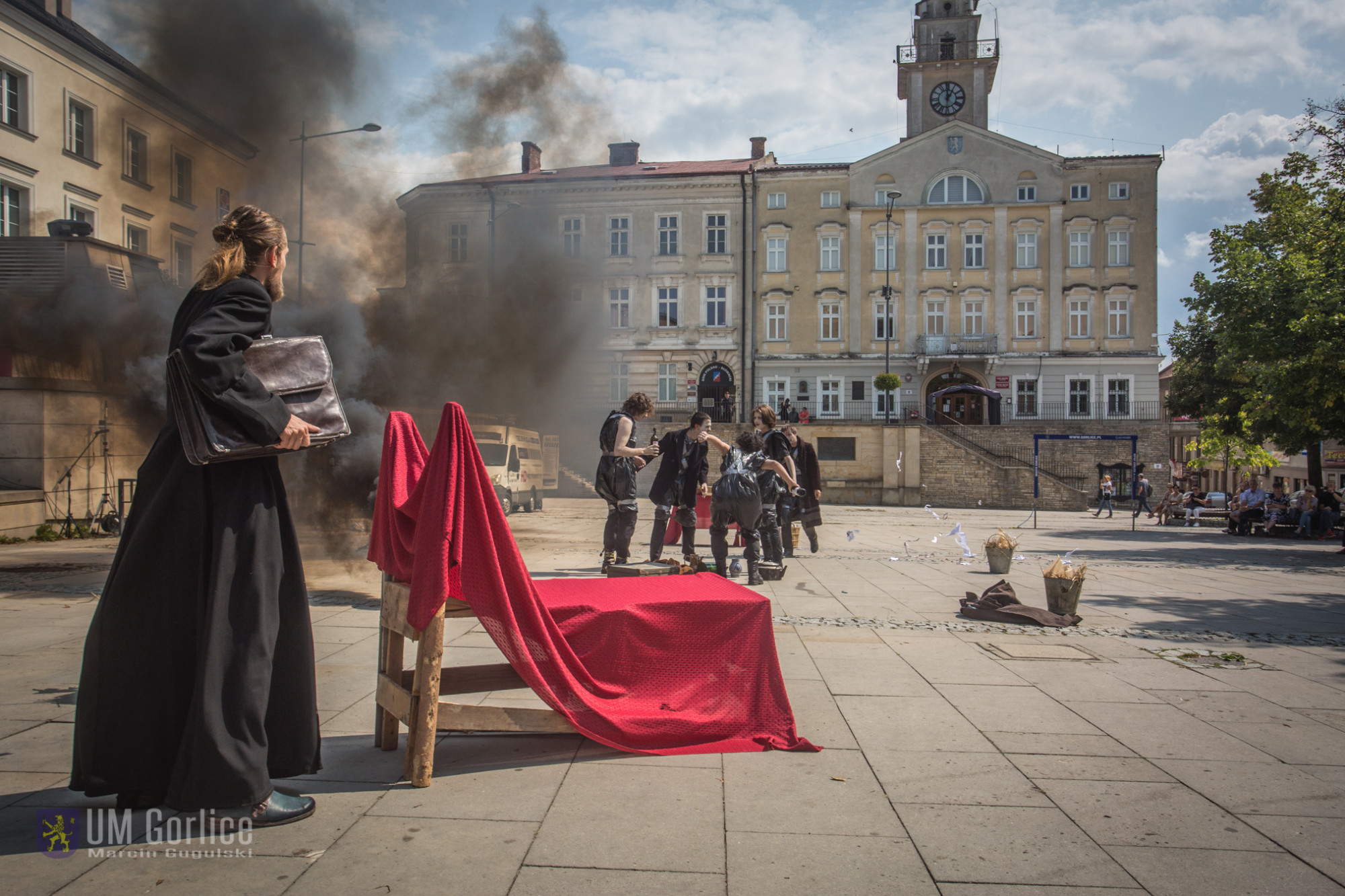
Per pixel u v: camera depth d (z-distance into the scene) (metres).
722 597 3.32
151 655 2.28
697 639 3.23
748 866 2.14
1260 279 18.44
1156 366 39.09
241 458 2.26
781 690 3.24
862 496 32.94
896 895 2.00
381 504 3.11
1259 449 32.72
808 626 5.72
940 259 40.03
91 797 2.30
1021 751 3.14
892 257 40.12
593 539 13.02
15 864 2.09
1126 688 4.15
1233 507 19.70
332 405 2.47
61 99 21.36
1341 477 37.47
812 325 40.44
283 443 2.29
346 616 5.75
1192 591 8.44
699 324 40.53
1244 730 3.46
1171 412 34.69
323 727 3.33
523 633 2.88
